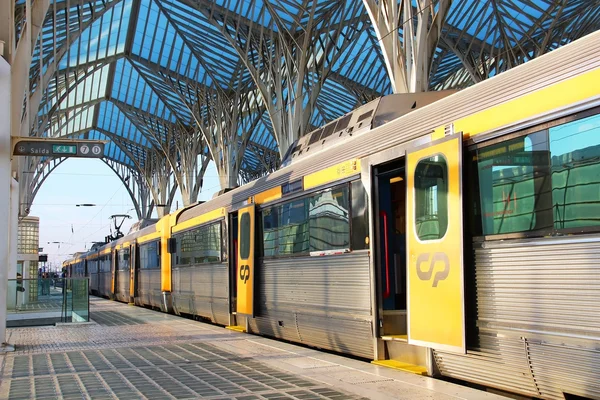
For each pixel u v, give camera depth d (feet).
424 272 23.67
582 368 17.19
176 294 65.46
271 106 119.75
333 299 31.30
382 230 28.07
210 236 53.83
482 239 21.24
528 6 108.68
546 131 18.97
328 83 146.41
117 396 22.44
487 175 21.30
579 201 17.58
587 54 17.89
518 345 19.42
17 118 56.59
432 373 24.00
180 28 135.54
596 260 16.92
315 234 33.68
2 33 38.45
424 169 24.22
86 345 39.04
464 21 114.83
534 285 18.94
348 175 30.25
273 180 40.57
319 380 24.20
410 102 33.19
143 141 235.40
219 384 24.08
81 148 42.09
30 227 119.14
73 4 109.70
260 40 119.34
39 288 57.77
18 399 22.40
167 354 33.40
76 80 149.07
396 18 72.49
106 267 126.52
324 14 112.68
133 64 161.38
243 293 44.21
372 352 28.12
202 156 196.13
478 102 22.08
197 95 159.94
